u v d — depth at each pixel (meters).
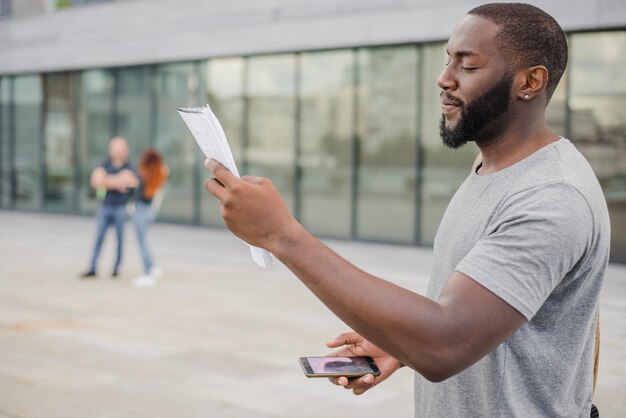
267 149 14.38
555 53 1.50
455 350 1.29
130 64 16.28
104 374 5.39
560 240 1.35
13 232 14.84
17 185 19.17
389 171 12.85
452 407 1.61
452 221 1.65
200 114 1.37
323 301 1.35
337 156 13.44
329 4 13.11
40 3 18.06
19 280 9.47
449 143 1.59
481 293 1.32
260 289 9.01
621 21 10.20
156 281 9.52
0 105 19.38
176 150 15.84
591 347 1.67
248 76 14.57
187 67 15.54
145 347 6.18
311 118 13.74
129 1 16.16
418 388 1.79
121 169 9.71
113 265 10.80
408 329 1.28
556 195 1.40
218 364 5.69
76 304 7.97
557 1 10.62
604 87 10.66
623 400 4.85
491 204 1.53
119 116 16.86
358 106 13.14
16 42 18.53
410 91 12.52
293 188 14.05
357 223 13.27
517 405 1.51
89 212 17.69
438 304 1.32
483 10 1.52
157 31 15.70
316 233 13.77
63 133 18.03
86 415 4.52
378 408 4.73
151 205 9.35
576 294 1.49
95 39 16.83
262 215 1.36
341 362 1.88
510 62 1.48
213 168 1.40
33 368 5.52
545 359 1.52
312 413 4.62
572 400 1.62
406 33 12.23
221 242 13.56
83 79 17.50
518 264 1.34
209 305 8.02
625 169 10.60
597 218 1.43
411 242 12.67
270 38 13.92
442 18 11.81
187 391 5.02
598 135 10.76
